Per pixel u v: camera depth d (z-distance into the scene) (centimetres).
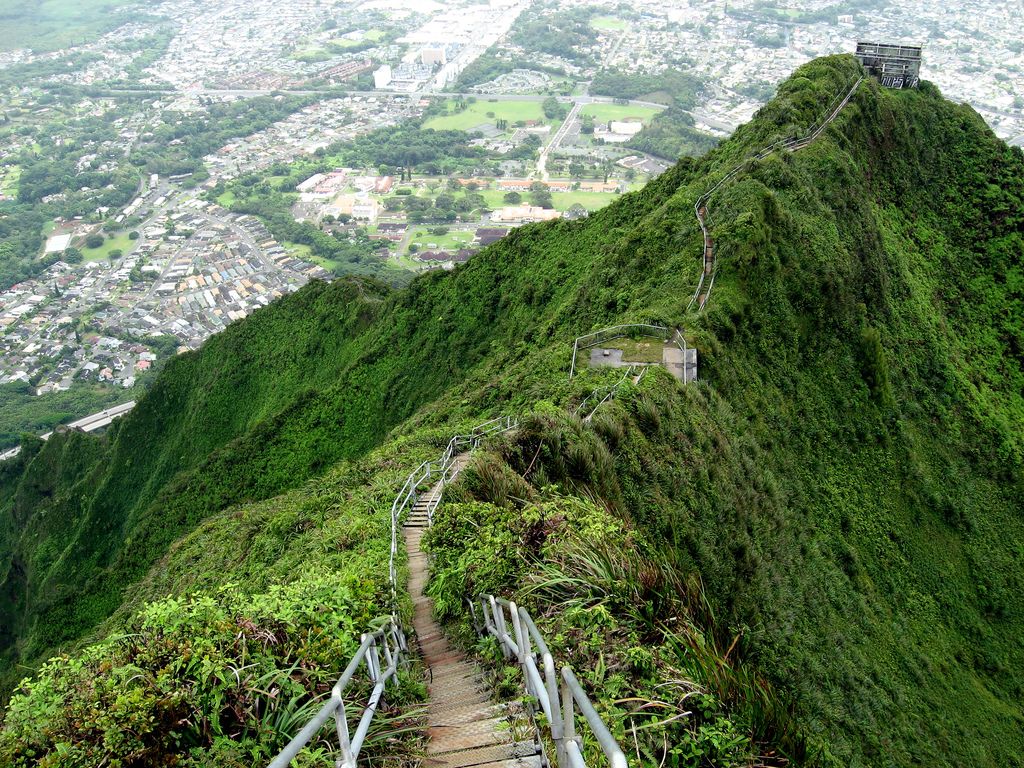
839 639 1981
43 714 715
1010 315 4428
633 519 1515
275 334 6619
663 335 2661
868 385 3200
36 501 7131
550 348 3309
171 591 2647
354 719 747
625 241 3709
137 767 678
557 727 539
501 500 1441
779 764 745
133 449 6575
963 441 3553
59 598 4500
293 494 3269
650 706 762
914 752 1789
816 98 4291
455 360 5069
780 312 2992
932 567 2869
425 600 1351
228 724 717
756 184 3281
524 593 1004
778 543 2078
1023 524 3409
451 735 773
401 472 2408
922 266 4272
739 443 2284
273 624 838
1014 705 2562
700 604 1041
